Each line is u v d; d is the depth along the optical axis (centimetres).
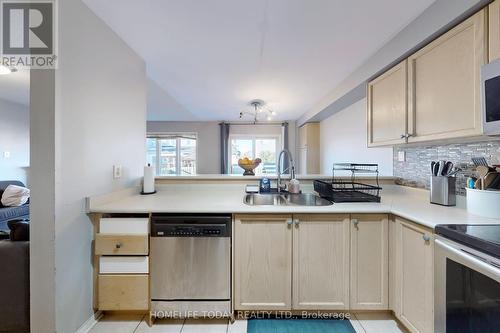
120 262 168
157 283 170
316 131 534
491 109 112
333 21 179
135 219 167
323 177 242
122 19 176
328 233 171
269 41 209
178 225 166
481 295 100
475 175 160
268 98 405
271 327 169
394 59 193
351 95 309
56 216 138
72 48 148
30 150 137
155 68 270
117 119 199
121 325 170
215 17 174
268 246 171
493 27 117
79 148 155
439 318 121
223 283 171
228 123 668
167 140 688
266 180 231
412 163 219
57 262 140
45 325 139
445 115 143
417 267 144
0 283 148
